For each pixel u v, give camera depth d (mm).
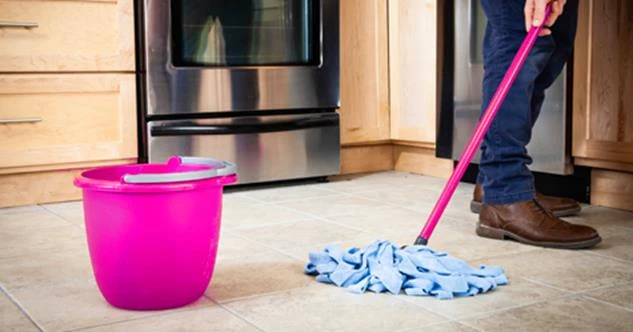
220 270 1807
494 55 2061
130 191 1433
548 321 1425
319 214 2469
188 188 1464
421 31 3125
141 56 2781
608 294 1587
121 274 1485
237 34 2877
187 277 1516
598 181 2535
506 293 1600
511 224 2041
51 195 2717
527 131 2039
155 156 2760
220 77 2848
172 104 2779
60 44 2633
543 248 1983
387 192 2867
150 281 1489
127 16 2717
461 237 2113
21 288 1686
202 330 1403
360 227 2270
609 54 2379
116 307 1542
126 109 2742
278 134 2967
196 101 2816
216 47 2842
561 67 2148
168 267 1489
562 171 2525
